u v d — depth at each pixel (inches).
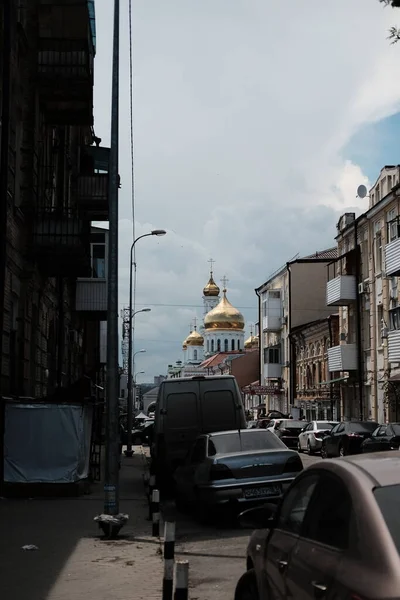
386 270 1332.4
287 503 203.3
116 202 496.7
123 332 2832.2
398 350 1301.7
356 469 167.5
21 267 770.8
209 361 4544.8
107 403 471.2
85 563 362.9
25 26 815.7
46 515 529.0
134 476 960.9
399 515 147.1
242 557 391.5
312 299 2354.8
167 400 743.7
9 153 711.1
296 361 2311.8
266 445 532.4
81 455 652.1
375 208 1518.2
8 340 699.4
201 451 549.0
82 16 824.9
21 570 346.3
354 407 1711.4
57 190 1019.9
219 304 5017.2
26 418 641.6
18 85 768.9
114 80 505.4
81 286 1178.0
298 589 165.2
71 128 1175.0
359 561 142.6
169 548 265.9
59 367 997.2
